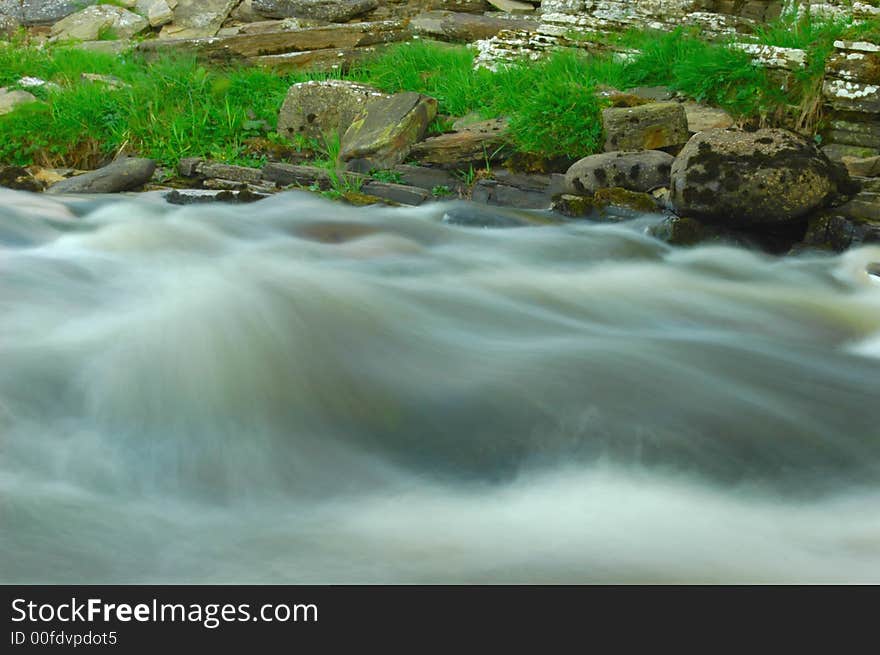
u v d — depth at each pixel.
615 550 3.07
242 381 4.35
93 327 4.93
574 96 8.77
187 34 16.30
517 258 7.19
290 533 3.18
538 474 3.77
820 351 5.28
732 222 7.24
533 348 5.05
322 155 9.93
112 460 3.75
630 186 8.06
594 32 11.48
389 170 9.27
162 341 4.55
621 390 4.45
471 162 9.08
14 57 13.16
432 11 15.09
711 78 9.18
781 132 7.25
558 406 4.29
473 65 11.53
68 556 2.96
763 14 11.84
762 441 4.07
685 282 6.62
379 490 3.61
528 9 15.02
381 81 11.63
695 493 3.62
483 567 2.92
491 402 4.30
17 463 3.65
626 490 3.62
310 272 5.96
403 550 3.06
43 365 4.41
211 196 8.99
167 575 2.87
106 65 13.32
